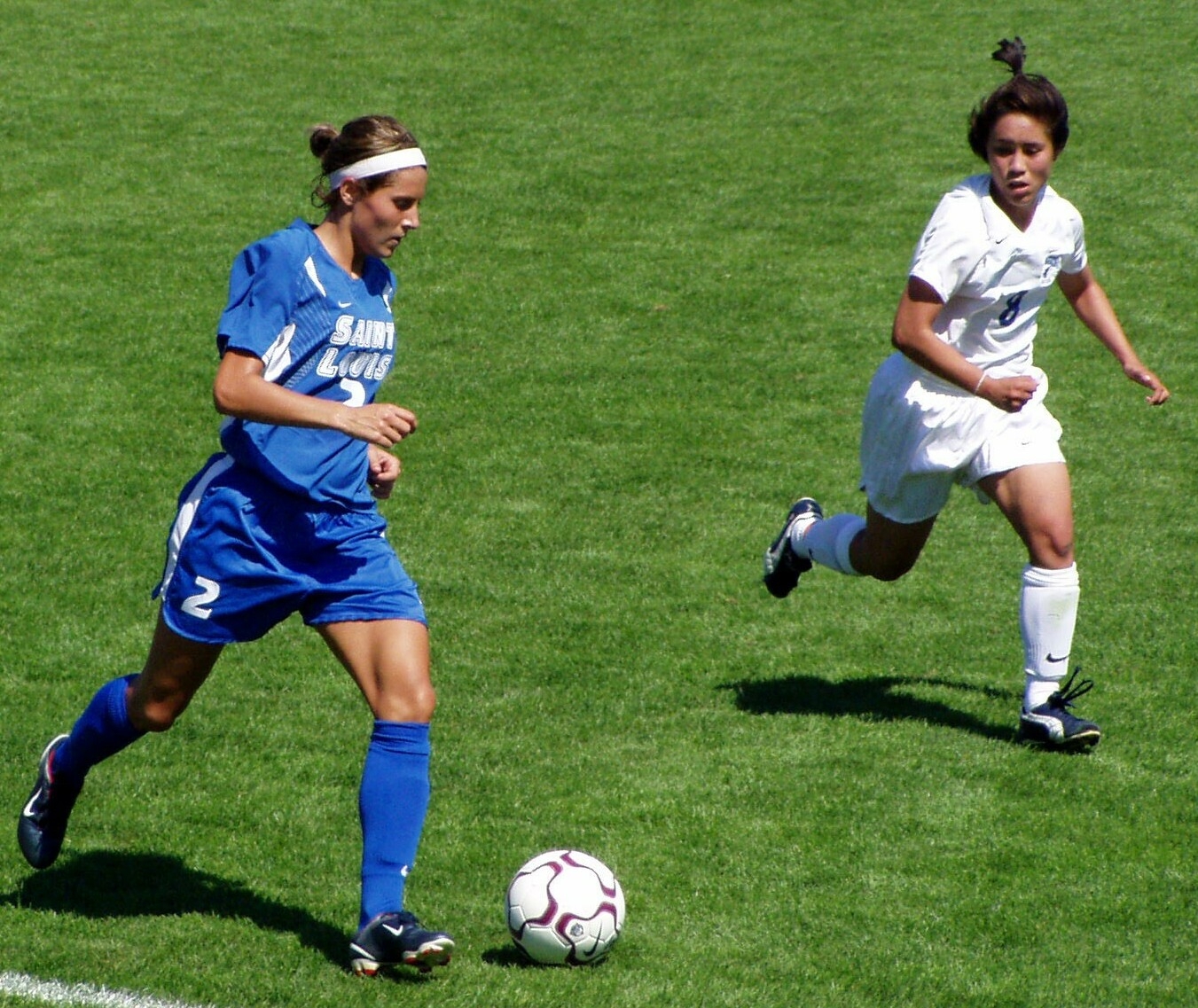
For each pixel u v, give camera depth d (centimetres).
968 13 7219
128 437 3353
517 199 5162
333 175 1445
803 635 2488
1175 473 3319
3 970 1410
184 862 1689
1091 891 1645
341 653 1462
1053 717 2025
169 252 4622
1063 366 3984
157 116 5856
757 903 1608
